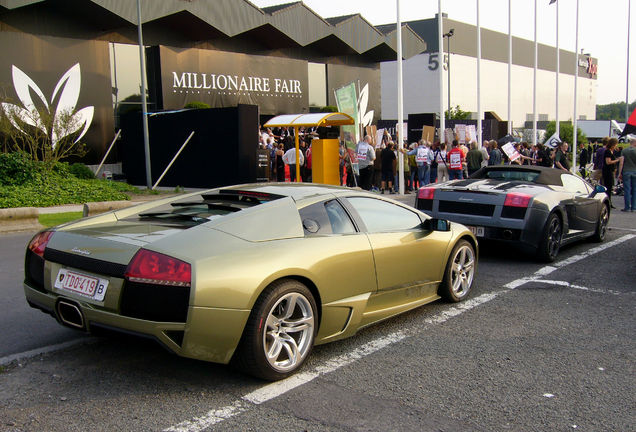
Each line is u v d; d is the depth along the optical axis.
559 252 8.59
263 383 3.75
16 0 19.95
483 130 30.84
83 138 23.62
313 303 3.92
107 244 3.62
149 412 3.32
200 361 4.12
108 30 24.42
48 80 22.45
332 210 4.39
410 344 4.55
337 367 4.05
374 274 4.45
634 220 12.06
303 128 25.23
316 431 3.12
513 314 5.38
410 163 19.55
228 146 20.25
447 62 67.12
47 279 3.89
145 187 22.03
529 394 3.64
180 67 26.67
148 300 3.38
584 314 5.40
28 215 10.68
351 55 37.34
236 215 3.86
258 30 29.98
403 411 3.38
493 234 7.59
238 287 3.45
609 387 3.76
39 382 3.75
